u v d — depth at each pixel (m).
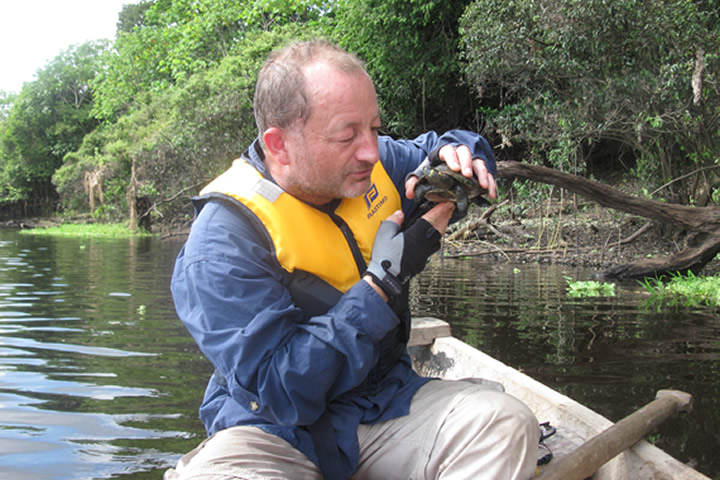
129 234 23.50
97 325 5.04
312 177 1.50
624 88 9.43
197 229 1.54
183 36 24.38
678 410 1.89
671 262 8.00
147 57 28.39
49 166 43.41
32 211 45.81
